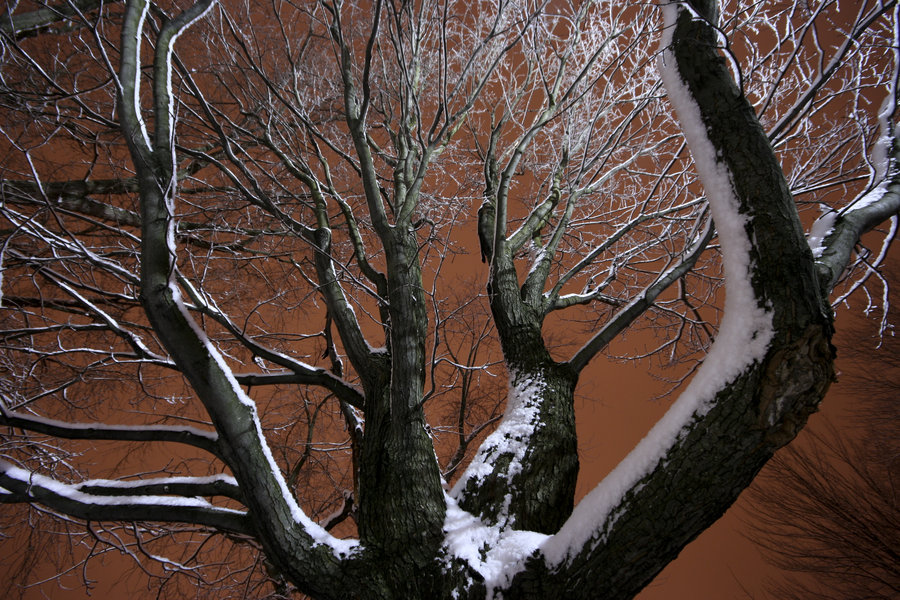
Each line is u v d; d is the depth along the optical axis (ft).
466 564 9.33
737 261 7.47
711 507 7.49
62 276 14.83
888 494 29.19
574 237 21.94
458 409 22.09
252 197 13.24
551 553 8.60
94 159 16.80
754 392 7.07
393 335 11.24
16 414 10.61
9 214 10.35
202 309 11.78
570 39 17.49
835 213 8.90
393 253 12.02
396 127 19.12
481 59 19.69
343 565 9.68
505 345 13.38
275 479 9.86
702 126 7.98
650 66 19.45
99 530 16.79
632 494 7.84
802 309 7.02
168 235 9.07
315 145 16.29
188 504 10.44
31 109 13.30
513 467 10.78
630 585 8.02
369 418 11.97
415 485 10.38
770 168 7.51
